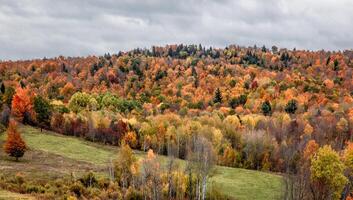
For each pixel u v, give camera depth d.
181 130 128.88
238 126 149.00
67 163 95.19
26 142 110.62
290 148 122.62
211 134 129.88
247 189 91.25
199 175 88.06
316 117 160.00
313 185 75.25
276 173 113.75
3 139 108.25
